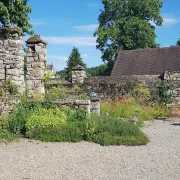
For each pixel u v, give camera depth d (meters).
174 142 9.11
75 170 6.16
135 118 13.02
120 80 18.84
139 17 38.69
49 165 6.49
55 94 12.35
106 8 40.19
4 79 10.57
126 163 6.71
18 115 9.51
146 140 8.92
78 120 9.68
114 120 10.03
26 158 7.02
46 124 9.08
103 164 6.61
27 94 11.32
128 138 8.74
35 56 13.04
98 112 12.03
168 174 5.98
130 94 17.84
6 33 10.58
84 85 18.14
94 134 8.98
